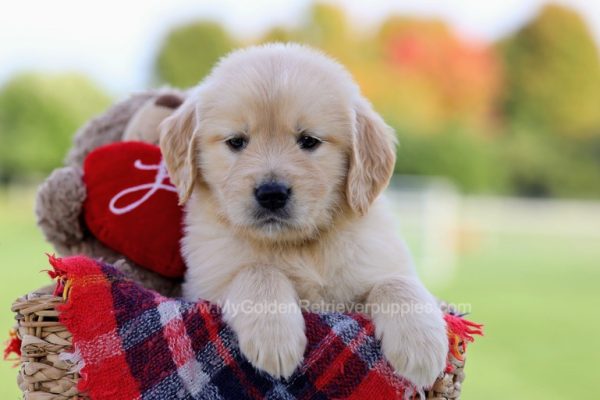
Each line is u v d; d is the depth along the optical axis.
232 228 2.80
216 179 2.83
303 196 2.68
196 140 2.90
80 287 2.41
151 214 3.11
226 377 2.40
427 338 2.42
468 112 21.19
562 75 23.47
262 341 2.35
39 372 2.39
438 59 20.22
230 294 2.53
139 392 2.37
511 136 22.91
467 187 20.38
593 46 23.72
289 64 2.87
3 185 20.53
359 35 20.02
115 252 3.19
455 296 11.40
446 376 2.50
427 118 20.00
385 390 2.39
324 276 2.78
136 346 2.39
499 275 13.91
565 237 21.03
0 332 7.88
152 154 3.23
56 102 20.08
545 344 8.42
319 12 19.67
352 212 2.87
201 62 20.91
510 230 21.33
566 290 12.14
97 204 3.12
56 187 3.11
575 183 23.03
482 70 21.62
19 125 20.09
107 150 3.22
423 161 19.67
